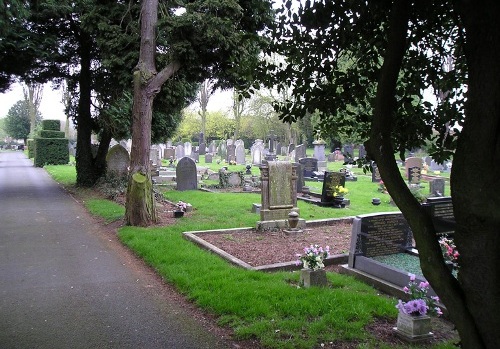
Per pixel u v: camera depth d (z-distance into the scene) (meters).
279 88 3.81
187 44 10.70
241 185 19.72
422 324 4.65
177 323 5.03
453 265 6.20
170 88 13.31
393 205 15.37
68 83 19.52
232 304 5.32
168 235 9.34
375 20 3.28
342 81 3.63
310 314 5.14
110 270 7.21
